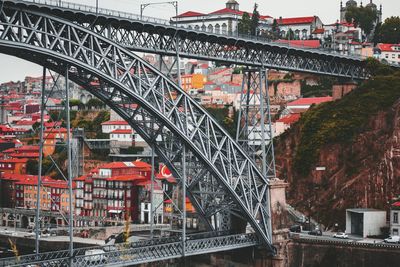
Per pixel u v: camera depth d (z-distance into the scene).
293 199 179.75
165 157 126.75
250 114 167.62
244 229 140.50
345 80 195.75
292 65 155.25
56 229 194.12
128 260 112.69
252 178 135.38
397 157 166.00
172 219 186.88
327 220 167.88
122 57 110.00
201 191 131.62
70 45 103.31
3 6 97.06
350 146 176.88
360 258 134.75
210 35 127.38
